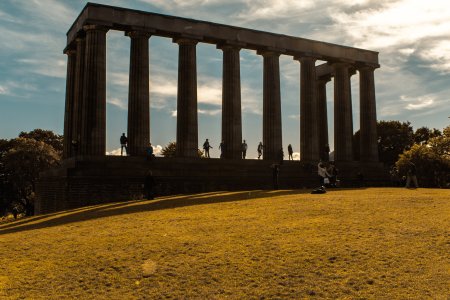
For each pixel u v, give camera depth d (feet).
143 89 180.55
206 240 60.29
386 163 378.53
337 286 42.96
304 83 223.71
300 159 222.07
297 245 55.67
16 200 306.55
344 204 88.17
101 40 175.01
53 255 57.06
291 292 42.22
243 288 43.62
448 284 41.93
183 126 189.47
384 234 59.47
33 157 275.39
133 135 178.19
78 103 184.14
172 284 45.34
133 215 87.15
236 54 205.05
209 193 140.77
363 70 247.50
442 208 79.36
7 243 66.54
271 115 211.41
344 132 234.17
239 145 200.64
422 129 421.59
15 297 43.45
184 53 193.47
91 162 156.35
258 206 91.66
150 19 184.65
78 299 42.60
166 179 159.43
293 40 220.43
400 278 43.98
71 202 141.28
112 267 51.01
